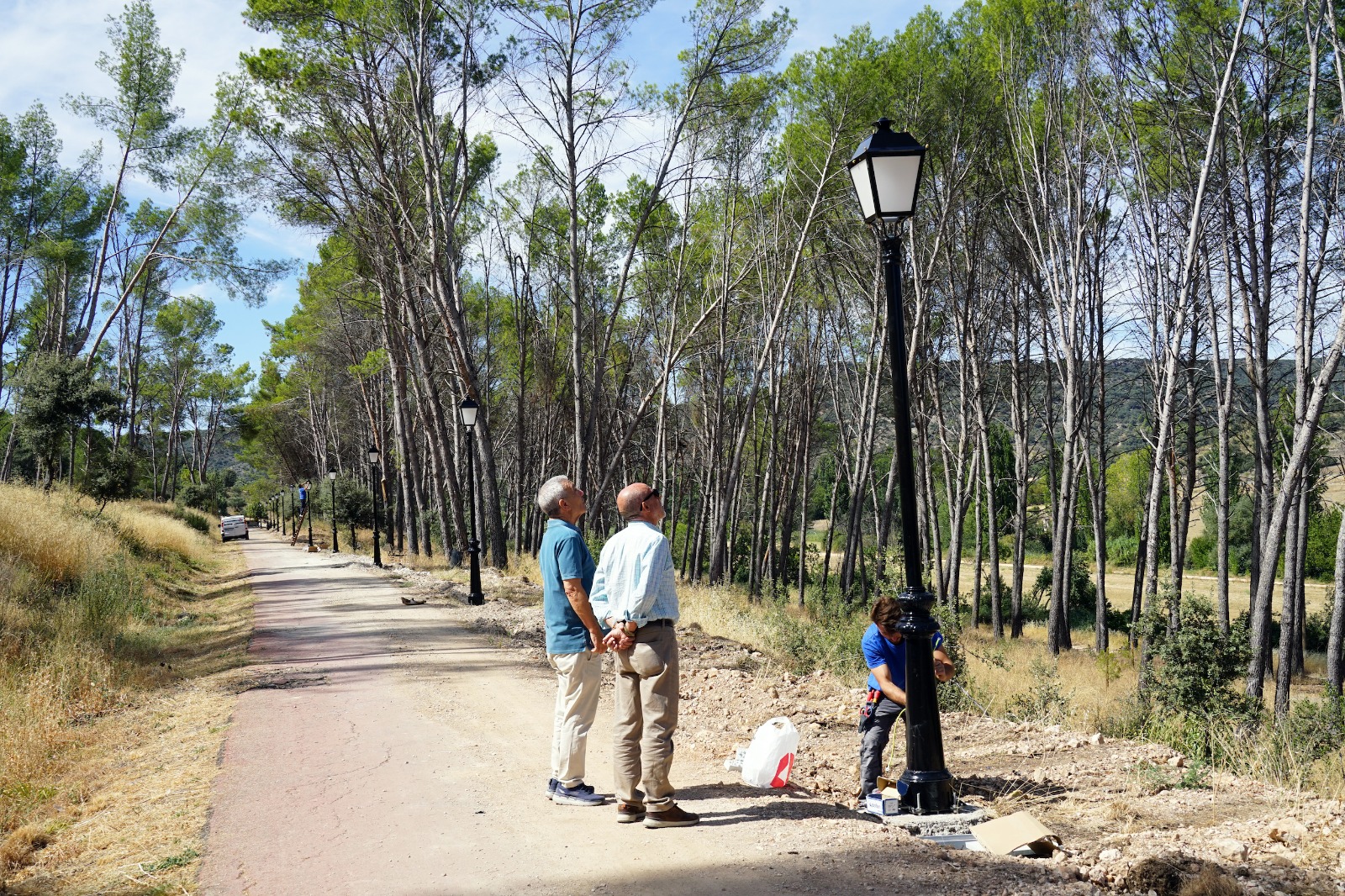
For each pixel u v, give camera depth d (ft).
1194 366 78.02
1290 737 28.60
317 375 177.99
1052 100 71.67
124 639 42.52
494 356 146.92
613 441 130.62
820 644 37.83
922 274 88.94
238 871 14.61
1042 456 119.75
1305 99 60.80
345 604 61.87
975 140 81.76
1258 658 52.85
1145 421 90.22
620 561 16.33
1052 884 13.14
